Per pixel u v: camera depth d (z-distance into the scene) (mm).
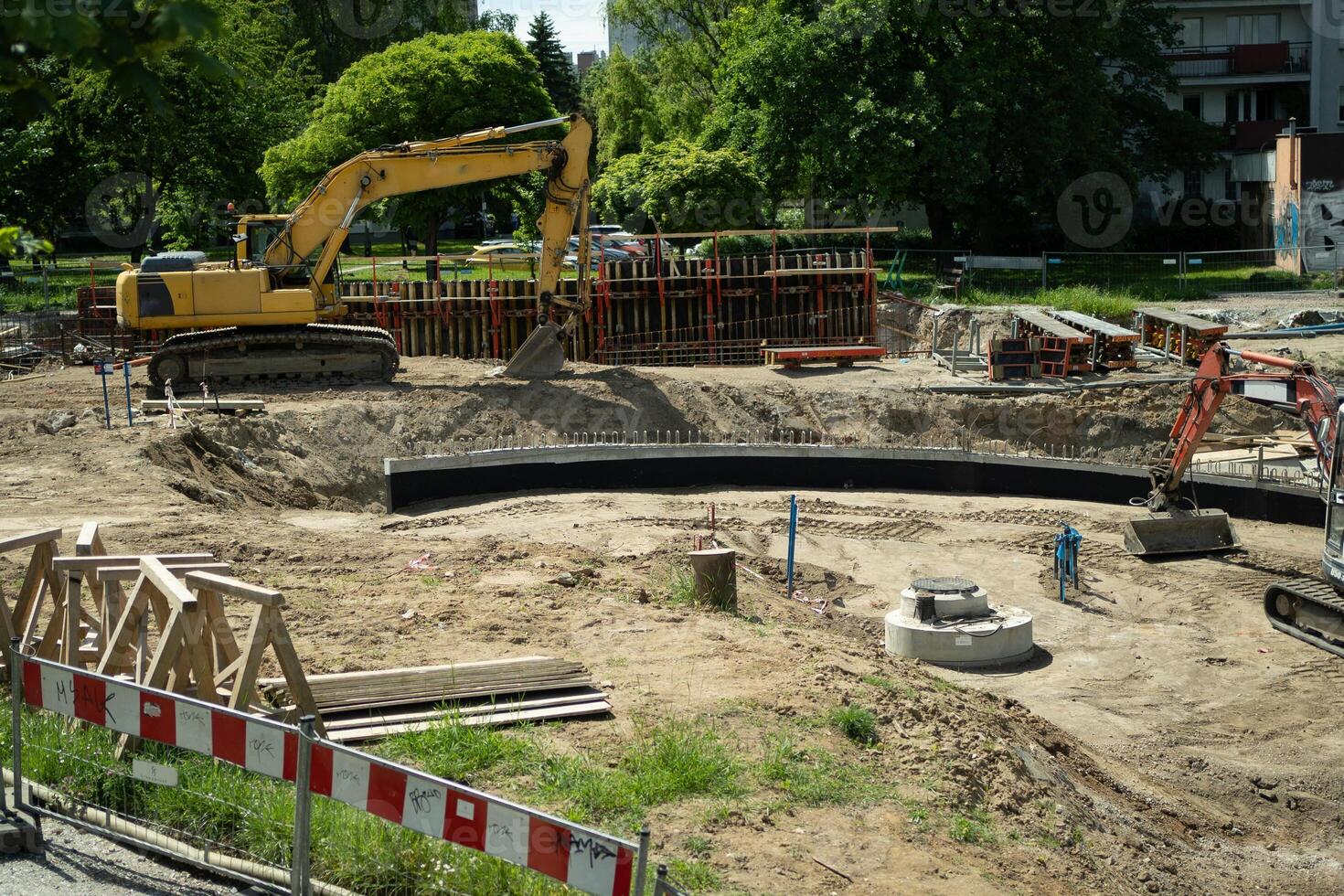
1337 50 57625
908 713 11180
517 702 10352
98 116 46469
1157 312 36344
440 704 10211
